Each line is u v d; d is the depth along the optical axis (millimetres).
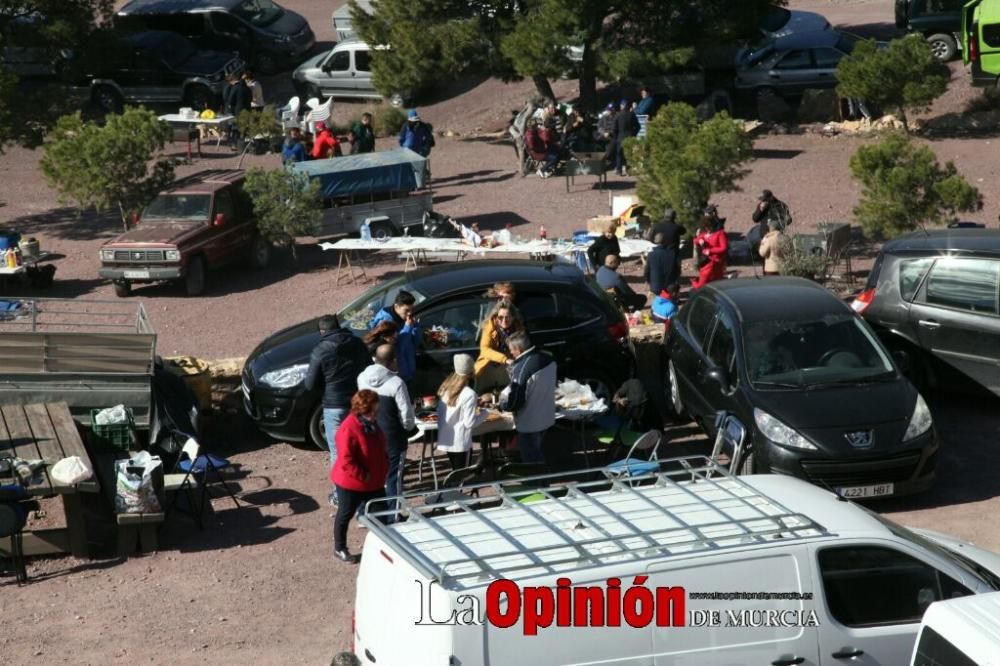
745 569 9789
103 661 13195
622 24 45219
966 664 8266
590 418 17844
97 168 32750
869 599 10172
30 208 40344
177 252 29578
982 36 42281
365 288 29984
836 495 11211
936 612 8664
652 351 22344
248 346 26125
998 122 42625
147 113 33781
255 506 17375
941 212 27422
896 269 20422
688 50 42719
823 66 45781
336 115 51656
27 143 38781
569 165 38344
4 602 14664
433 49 45719
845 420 16234
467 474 15141
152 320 28547
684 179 28734
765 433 16328
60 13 48594
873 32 52188
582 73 46312
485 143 47094
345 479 14844
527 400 16250
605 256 26438
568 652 9250
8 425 17656
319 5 71625
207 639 13648
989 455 18312
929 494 17047
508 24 44688
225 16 55969
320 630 13797
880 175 27328
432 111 52469
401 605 9477
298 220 31531
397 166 33188
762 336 17594
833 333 17625
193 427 19047
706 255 25953
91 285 31875
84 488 15414
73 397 18750
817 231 29297
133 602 14570
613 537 9570
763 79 46156
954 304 19703
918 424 16328
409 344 17906
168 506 16625
